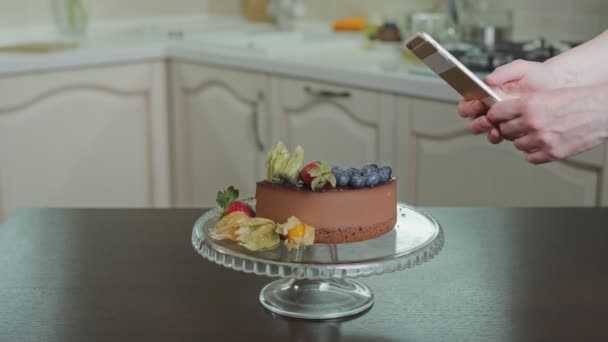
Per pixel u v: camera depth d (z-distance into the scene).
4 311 1.13
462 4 2.91
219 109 3.10
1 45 3.27
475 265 1.29
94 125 3.12
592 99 1.21
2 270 1.27
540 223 1.48
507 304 1.15
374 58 2.81
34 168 3.03
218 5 4.02
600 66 1.50
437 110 2.39
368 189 1.17
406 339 1.04
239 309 1.13
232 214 1.14
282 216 1.17
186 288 1.20
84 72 3.04
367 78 2.54
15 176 2.99
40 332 1.07
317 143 2.78
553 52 2.51
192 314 1.12
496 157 2.32
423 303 1.15
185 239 1.41
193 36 3.41
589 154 2.14
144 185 3.30
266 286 1.20
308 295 1.16
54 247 1.37
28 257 1.33
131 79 3.16
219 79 3.06
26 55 2.94
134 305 1.15
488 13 2.87
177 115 3.26
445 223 1.48
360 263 1.05
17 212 1.56
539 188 2.26
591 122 1.22
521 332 1.06
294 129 2.84
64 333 1.06
